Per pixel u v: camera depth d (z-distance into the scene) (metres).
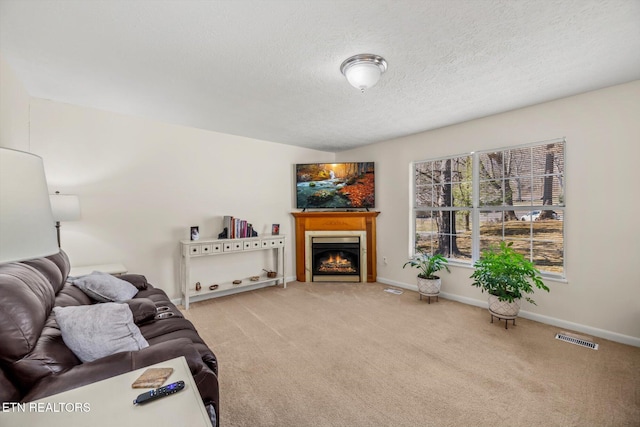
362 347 2.55
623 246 2.59
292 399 1.87
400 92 2.71
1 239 0.68
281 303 3.75
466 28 1.74
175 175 3.72
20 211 0.73
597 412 1.74
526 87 2.62
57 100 2.86
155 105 3.01
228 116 3.38
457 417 1.71
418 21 1.67
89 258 3.13
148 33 1.76
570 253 2.89
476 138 3.57
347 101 2.92
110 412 0.85
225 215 4.19
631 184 2.54
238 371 2.18
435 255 4.02
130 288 2.36
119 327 1.41
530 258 3.22
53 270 1.86
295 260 5.00
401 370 2.19
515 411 1.75
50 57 2.04
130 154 3.38
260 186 4.58
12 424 0.81
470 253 3.76
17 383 1.08
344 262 4.93
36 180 0.78
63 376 1.11
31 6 1.50
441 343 2.62
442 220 4.06
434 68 2.25
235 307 3.61
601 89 2.67
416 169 4.35
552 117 2.97
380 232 4.82
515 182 3.34
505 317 2.95
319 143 4.83
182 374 1.07
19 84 2.38
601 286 2.71
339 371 2.18
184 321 2.02
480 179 3.65
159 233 3.60
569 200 2.89
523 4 1.53
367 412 1.75
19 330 1.10
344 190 4.85
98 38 1.81
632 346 2.53
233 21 1.65
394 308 3.55
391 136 4.38
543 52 2.03
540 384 2.01
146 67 2.19
